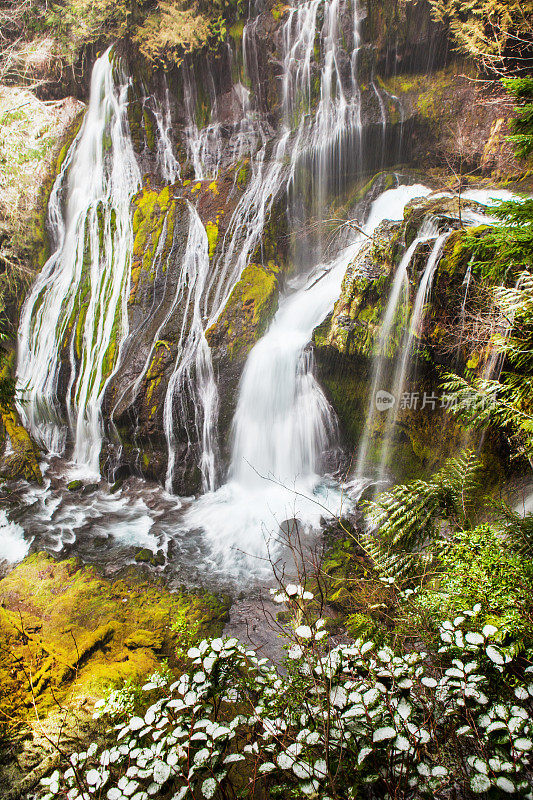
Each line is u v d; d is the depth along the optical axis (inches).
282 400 302.0
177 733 64.4
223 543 257.3
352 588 189.0
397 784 59.0
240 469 309.3
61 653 168.1
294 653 74.1
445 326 214.5
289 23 390.9
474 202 253.4
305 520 257.3
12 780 113.5
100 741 122.5
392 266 255.1
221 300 331.9
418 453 241.1
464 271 203.0
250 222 366.3
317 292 350.3
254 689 77.3
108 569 238.4
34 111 488.4
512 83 104.9
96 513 297.1
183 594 217.5
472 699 63.2
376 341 258.1
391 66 378.9
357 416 279.6
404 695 64.7
